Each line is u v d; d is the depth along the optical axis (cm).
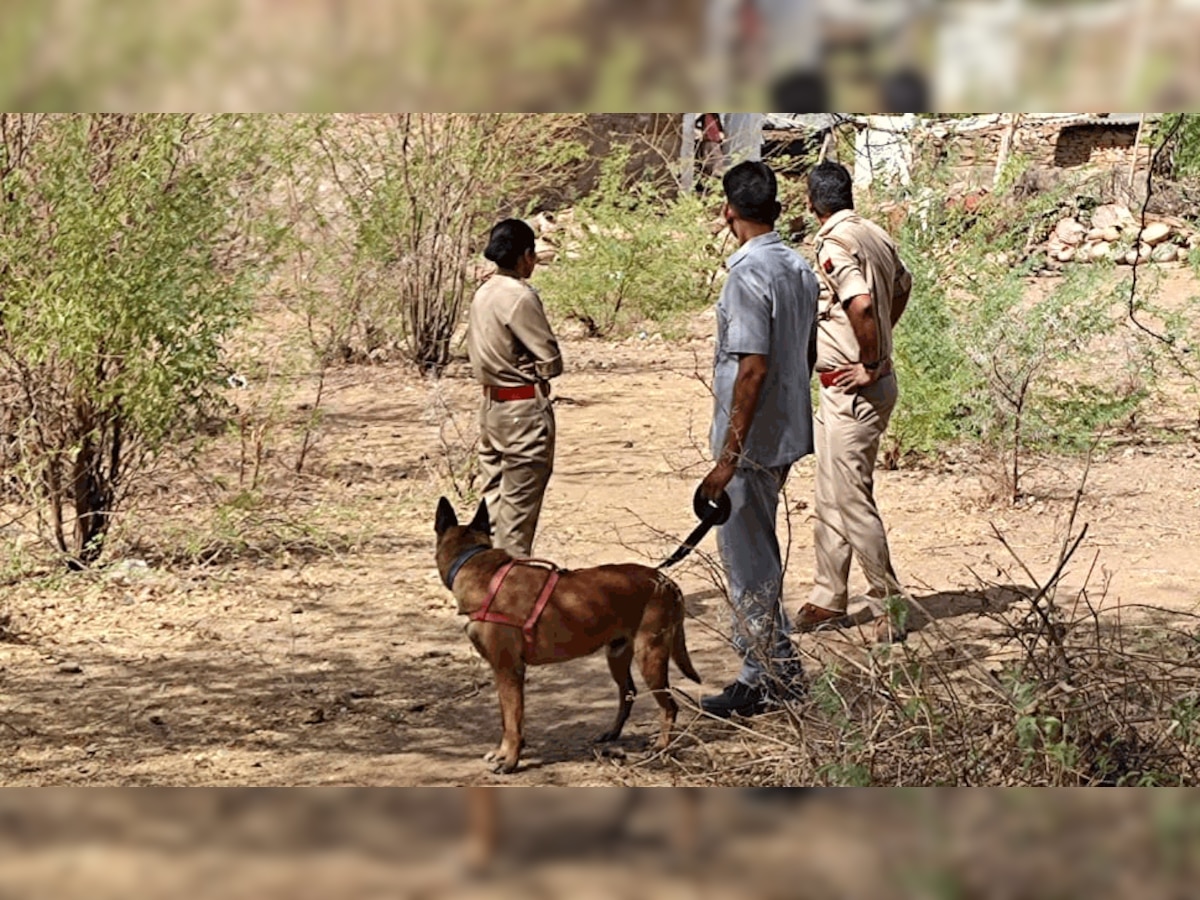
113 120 1350
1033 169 3072
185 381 1354
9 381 1349
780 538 1447
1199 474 1661
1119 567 1319
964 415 1744
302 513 1534
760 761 842
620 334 2916
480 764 914
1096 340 2209
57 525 1352
